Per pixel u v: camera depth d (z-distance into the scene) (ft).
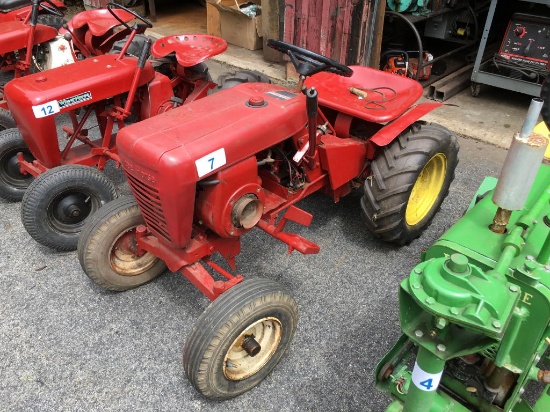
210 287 6.60
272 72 17.22
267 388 6.73
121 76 9.77
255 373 6.57
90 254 7.55
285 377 6.87
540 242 4.67
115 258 8.00
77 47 13.10
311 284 8.46
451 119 14.24
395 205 8.30
